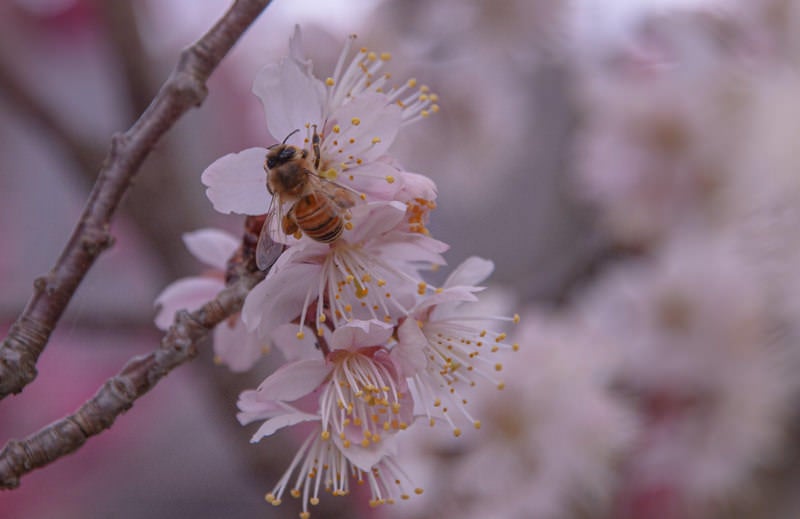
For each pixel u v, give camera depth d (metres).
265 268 0.29
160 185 0.43
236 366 0.31
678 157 0.51
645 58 0.53
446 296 0.30
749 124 0.47
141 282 0.54
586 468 0.44
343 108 0.30
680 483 0.48
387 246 0.30
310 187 0.29
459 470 0.44
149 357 0.29
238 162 0.29
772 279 0.47
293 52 0.30
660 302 0.48
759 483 0.49
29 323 0.30
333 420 0.29
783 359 0.48
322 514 0.42
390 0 0.54
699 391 0.48
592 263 0.52
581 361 0.45
